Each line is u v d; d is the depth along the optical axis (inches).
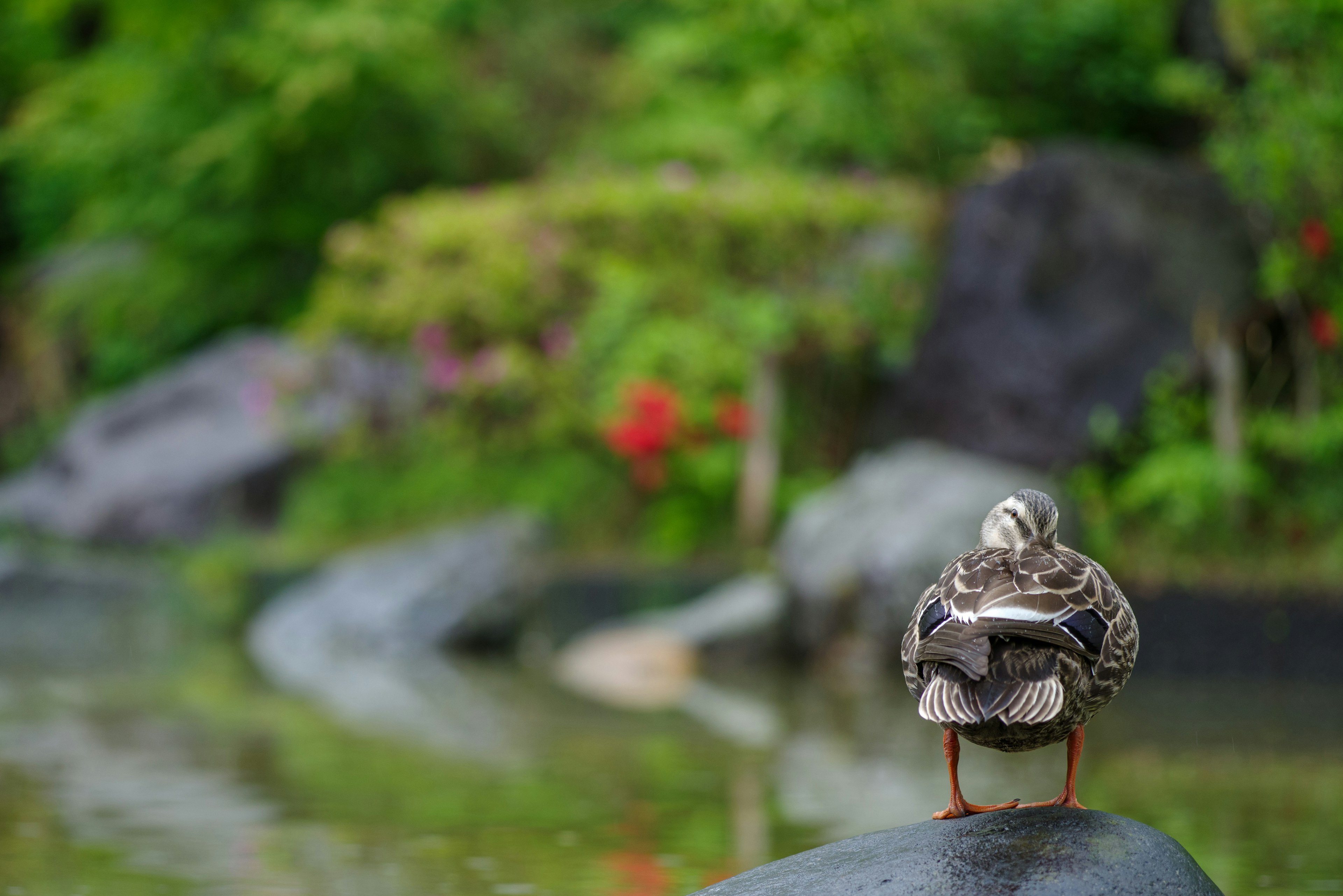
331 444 644.7
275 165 777.6
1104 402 465.4
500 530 550.9
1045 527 158.7
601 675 463.8
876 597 443.2
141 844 223.8
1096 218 481.1
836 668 455.8
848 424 563.2
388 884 199.5
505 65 860.6
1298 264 445.1
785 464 556.7
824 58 547.5
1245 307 466.0
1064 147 495.2
